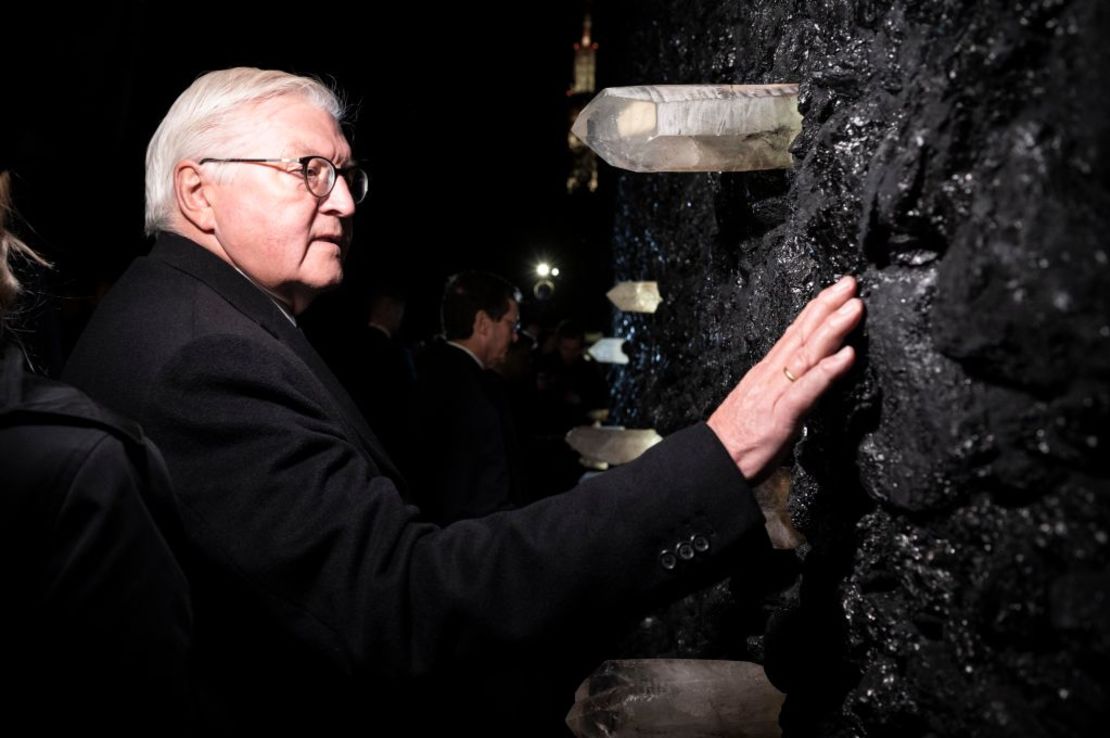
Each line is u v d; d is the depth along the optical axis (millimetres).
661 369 2303
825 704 1075
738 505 1012
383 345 4094
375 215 10742
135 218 3402
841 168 959
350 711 1127
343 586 1033
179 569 870
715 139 1098
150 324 1150
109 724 783
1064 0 656
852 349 945
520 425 5883
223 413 1068
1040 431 664
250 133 1259
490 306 2877
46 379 879
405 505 1125
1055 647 669
